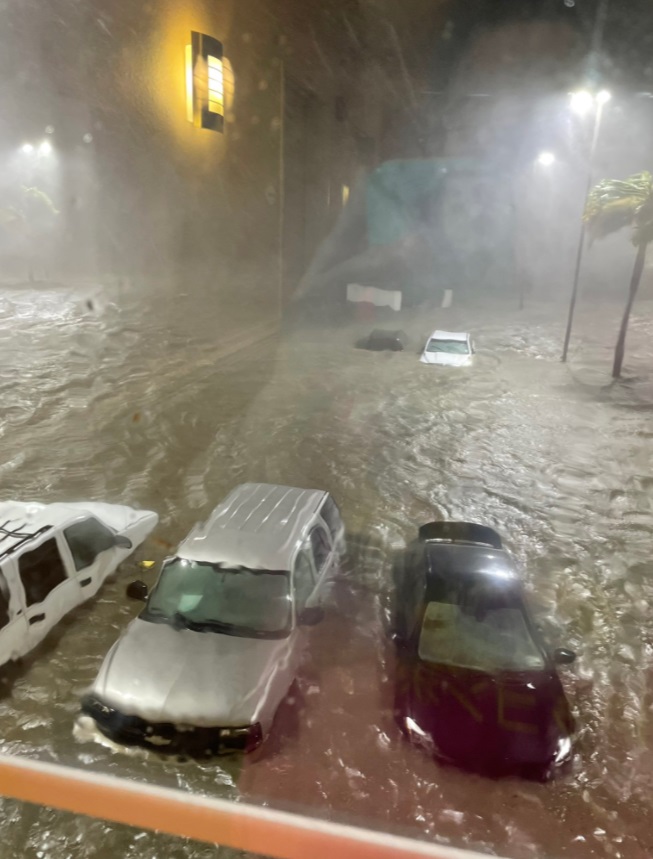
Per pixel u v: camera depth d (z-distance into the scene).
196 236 21.78
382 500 10.03
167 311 21.78
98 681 4.99
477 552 6.47
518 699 5.00
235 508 6.81
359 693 5.47
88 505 7.93
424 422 14.05
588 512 9.88
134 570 7.32
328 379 17.22
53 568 6.23
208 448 11.80
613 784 4.70
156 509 9.18
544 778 4.66
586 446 12.86
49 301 21.31
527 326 27.50
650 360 21.06
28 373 15.18
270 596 5.63
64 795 2.09
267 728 4.78
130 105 18.23
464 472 11.32
